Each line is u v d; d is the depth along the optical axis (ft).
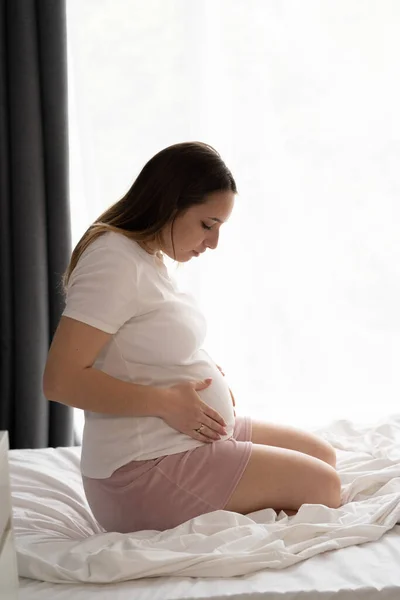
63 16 8.89
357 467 6.20
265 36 9.51
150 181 5.49
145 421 5.45
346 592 4.53
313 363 10.14
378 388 10.19
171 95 9.50
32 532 5.58
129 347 5.46
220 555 4.85
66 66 9.00
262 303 10.02
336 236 9.91
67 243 9.25
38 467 6.65
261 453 5.51
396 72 9.57
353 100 9.64
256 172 9.75
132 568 4.81
